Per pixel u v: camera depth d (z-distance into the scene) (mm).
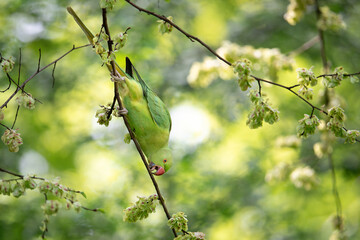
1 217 11961
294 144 10367
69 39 12711
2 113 5320
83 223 12484
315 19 13586
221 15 14758
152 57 13500
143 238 12500
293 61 9344
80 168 16141
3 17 11758
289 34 14531
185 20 13555
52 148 15672
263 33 14711
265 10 14633
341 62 14484
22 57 12227
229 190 14523
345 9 13453
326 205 15852
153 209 5594
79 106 14422
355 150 14031
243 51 9336
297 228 15656
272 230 15570
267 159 14531
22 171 13859
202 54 14328
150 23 12906
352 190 15570
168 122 7598
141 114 7164
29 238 11758
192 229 13609
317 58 14211
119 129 15523
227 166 15352
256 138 15477
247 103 14109
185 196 14078
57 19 12031
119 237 12562
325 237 15305
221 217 14172
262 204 15602
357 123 14203
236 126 15500
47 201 4996
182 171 14570
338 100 8727
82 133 15453
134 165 14578
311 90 5730
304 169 9758
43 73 12953
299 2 9633
